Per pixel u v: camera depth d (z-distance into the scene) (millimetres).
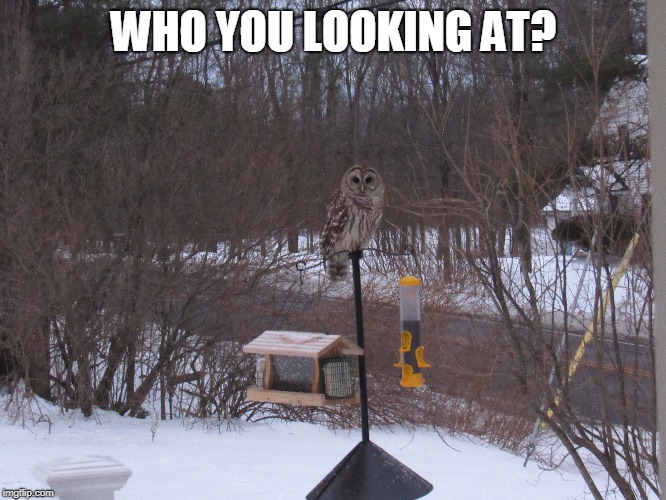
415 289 7051
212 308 15414
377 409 15258
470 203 8180
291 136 17625
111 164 15094
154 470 10211
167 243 14930
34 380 14547
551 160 8852
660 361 2959
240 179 15680
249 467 10578
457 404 14875
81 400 14227
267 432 13750
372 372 15391
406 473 5973
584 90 13055
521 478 10797
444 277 15164
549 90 18531
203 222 15281
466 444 13648
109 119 16625
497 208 7398
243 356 15391
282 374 6578
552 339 7672
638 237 7211
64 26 21531
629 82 13031
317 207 17234
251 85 17859
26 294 14312
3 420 13562
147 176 15086
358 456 6047
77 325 14336
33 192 14750
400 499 5793
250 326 15586
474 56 15266
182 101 16812
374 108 40469
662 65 2939
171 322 15242
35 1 17484
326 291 15984
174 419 14867
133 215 14898
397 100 38156
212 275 15117
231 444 12391
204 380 15688
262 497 8867
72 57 20734
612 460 7078
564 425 7086
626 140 7574
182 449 11789
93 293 14641
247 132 16625
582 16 10711
